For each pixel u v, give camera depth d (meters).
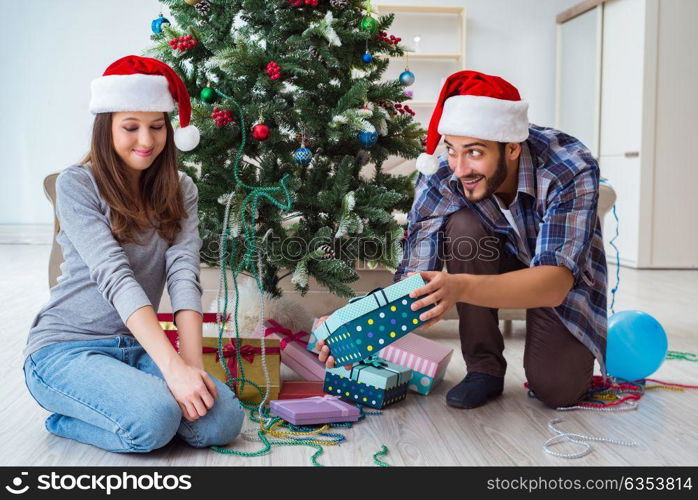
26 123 5.75
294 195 1.90
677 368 2.12
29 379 1.41
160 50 1.91
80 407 1.33
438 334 2.66
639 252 4.64
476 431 1.51
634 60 4.66
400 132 2.11
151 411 1.28
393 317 1.41
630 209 4.74
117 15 5.68
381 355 1.88
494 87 1.40
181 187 1.55
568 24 5.59
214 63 1.81
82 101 5.75
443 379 1.96
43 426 1.51
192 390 1.29
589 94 5.25
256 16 1.97
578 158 1.51
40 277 3.91
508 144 1.45
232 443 1.41
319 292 2.52
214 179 1.91
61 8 5.66
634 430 1.53
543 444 1.43
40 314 1.45
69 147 5.79
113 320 1.43
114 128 1.39
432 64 5.72
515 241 1.66
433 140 1.50
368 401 1.67
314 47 1.92
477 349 1.75
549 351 1.63
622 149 4.82
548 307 1.62
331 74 2.00
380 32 2.01
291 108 1.89
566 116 5.65
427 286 1.32
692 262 4.68
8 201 5.80
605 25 5.02
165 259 1.50
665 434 1.51
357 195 1.92
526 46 5.79
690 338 2.55
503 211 1.62
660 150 4.59
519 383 1.92
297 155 1.84
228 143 1.89
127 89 1.36
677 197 4.63
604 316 1.68
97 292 1.42
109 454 1.34
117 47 5.71
